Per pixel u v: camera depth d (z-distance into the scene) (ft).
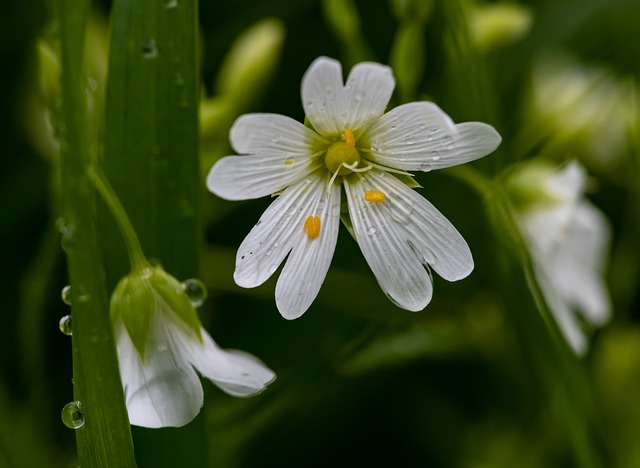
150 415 0.54
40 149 0.72
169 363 0.55
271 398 0.64
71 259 0.53
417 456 0.71
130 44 0.57
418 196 0.54
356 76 0.54
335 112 0.54
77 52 0.53
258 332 0.70
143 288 0.56
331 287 0.68
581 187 0.68
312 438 0.70
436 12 0.66
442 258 0.54
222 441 0.63
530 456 0.69
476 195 0.70
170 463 0.58
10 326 0.72
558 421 0.66
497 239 0.63
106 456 0.53
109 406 0.53
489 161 0.61
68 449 0.67
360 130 0.55
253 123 0.54
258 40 0.67
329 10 0.66
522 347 0.65
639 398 0.71
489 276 0.69
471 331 0.68
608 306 0.71
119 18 0.57
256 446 0.69
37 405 0.67
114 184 0.58
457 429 0.71
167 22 0.57
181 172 0.58
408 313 0.67
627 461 0.70
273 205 0.54
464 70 0.62
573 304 0.71
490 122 0.62
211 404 0.63
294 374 0.64
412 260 0.54
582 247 0.71
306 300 0.54
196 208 0.58
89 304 0.53
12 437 0.63
